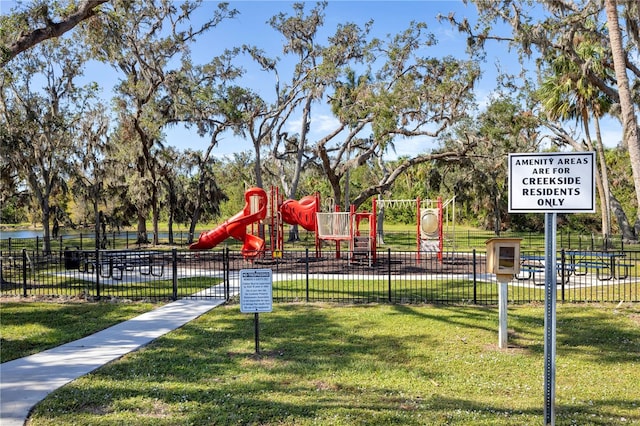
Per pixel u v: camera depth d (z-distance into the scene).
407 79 26.70
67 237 41.28
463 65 25.95
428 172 40.06
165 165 33.81
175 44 29.66
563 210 4.49
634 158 12.04
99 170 31.34
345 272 16.72
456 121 26.31
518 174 4.63
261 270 7.20
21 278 15.72
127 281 15.02
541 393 5.64
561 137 34.75
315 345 7.72
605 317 9.64
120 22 17.06
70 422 4.80
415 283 14.15
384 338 8.12
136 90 29.64
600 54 21.69
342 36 33.88
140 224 33.19
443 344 7.79
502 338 7.62
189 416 4.91
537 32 21.69
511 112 31.16
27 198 30.70
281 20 34.22
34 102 25.41
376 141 26.86
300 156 34.44
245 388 5.76
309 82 29.73
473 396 5.53
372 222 18.61
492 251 7.68
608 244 26.19
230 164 45.31
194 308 10.65
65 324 9.31
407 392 5.64
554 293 4.43
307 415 4.93
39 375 6.30
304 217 21.03
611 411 5.04
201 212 37.53
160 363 6.80
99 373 6.38
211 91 29.78
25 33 13.68
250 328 8.84
